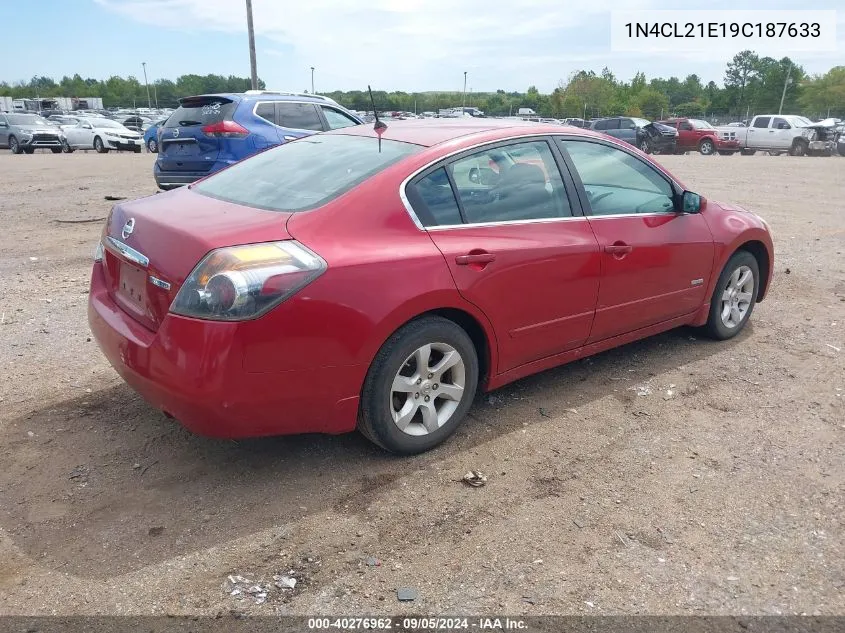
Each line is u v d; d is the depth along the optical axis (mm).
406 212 3320
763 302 6383
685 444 3717
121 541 2824
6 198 12109
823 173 19688
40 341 4945
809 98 70438
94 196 12492
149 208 3496
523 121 4293
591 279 4023
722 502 3186
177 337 2836
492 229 3604
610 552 2824
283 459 3473
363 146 3771
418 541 2873
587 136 4273
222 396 2809
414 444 3459
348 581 2631
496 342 3678
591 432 3830
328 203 3184
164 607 2480
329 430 3188
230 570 2672
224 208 3322
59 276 6770
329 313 2955
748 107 74938
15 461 3375
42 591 2541
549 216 3893
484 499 3176
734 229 5016
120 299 3428
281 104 9469
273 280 2826
